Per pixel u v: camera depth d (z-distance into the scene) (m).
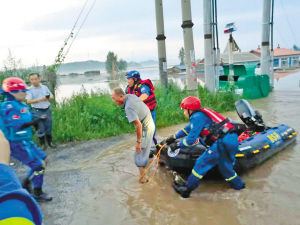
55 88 8.84
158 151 4.85
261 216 3.20
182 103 3.83
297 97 10.95
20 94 3.51
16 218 0.73
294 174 4.23
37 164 3.69
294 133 5.53
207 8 10.77
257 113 5.35
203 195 3.79
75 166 5.12
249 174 4.32
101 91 10.79
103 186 4.23
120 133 7.22
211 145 3.68
